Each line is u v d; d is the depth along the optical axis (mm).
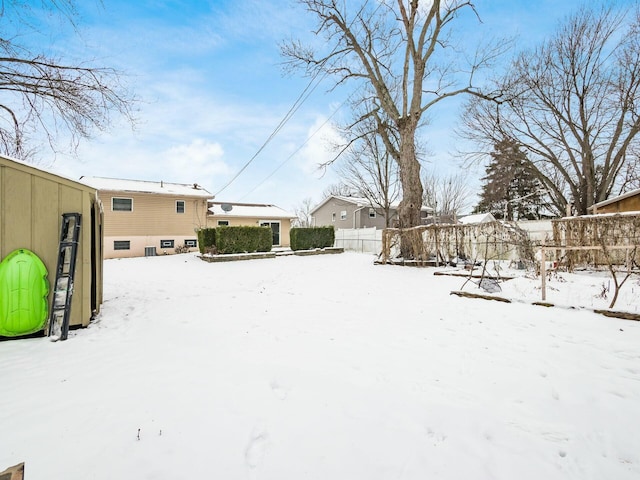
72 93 6496
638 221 7980
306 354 3373
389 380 2779
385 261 11625
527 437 2047
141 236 17875
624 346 3430
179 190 19594
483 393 2562
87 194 4477
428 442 1987
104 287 8227
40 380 2734
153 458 1791
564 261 8836
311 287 7738
